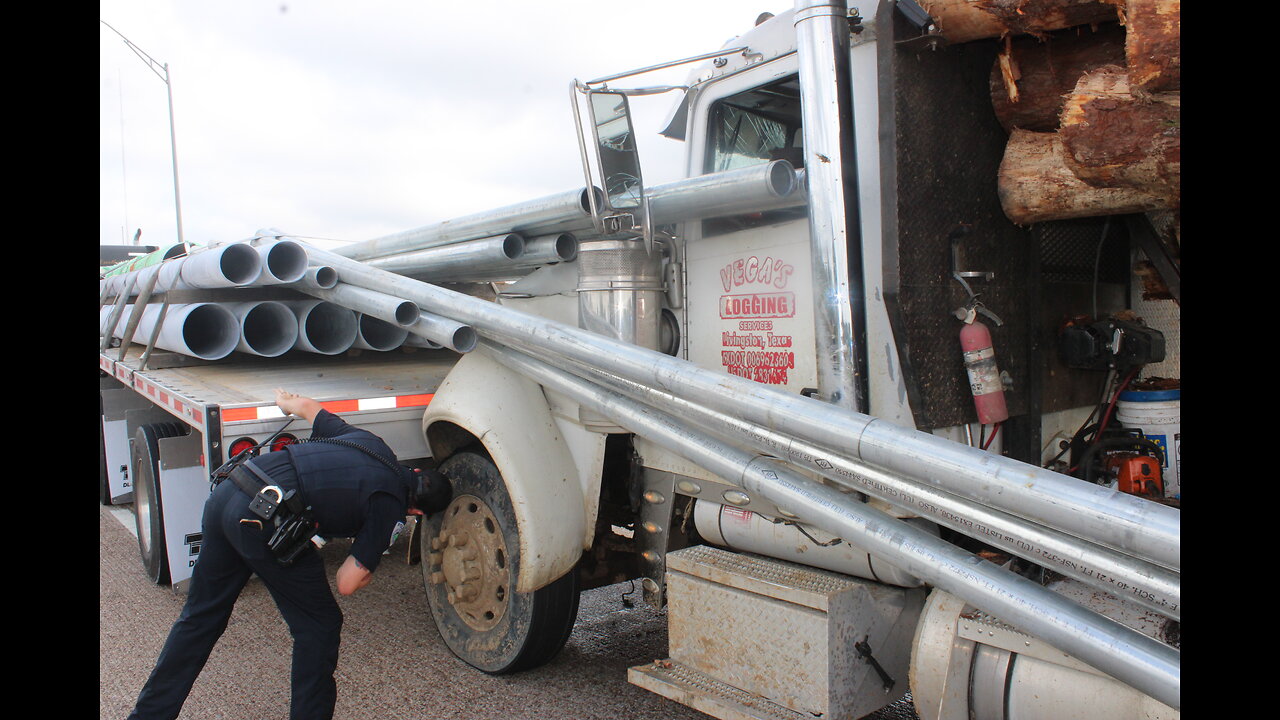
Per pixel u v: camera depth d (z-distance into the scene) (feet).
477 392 11.80
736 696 9.53
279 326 15.93
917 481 7.10
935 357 8.13
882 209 7.88
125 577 18.02
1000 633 7.47
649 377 9.23
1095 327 8.75
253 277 13.14
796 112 10.25
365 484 10.39
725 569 9.89
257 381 15.12
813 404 7.77
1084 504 5.98
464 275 14.97
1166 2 6.06
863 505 7.87
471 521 12.56
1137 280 9.43
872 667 9.06
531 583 11.14
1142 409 8.85
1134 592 6.04
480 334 11.97
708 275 10.51
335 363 17.62
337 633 10.62
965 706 7.71
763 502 9.74
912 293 7.89
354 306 13.47
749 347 9.97
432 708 11.64
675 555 10.52
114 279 21.83
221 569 10.43
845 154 8.11
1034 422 8.73
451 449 13.11
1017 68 8.11
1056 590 7.66
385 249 15.85
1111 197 7.60
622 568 12.84
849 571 9.43
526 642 11.82
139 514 18.26
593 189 9.95
